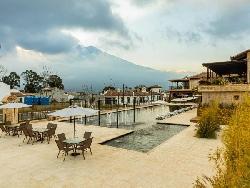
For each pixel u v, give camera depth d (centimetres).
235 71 4462
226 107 2883
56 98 9488
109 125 3225
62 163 1281
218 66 3853
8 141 1803
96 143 1764
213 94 2991
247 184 492
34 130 1794
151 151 1510
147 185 997
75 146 1484
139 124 3344
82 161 1312
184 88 7425
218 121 2072
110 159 1346
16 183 1028
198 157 1370
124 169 1184
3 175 1117
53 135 1955
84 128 2484
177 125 2878
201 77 7025
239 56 3466
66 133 2200
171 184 1004
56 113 1533
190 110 4756
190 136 1986
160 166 1224
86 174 1123
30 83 11556
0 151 1522
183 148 1580
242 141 550
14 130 2003
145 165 1241
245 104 643
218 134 2011
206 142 1753
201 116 2012
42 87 11712
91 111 1587
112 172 1146
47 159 1352
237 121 614
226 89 2903
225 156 612
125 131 2338
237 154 571
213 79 3572
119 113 4919
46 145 1673
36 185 1006
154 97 10512
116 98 8956
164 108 6394
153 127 2772
